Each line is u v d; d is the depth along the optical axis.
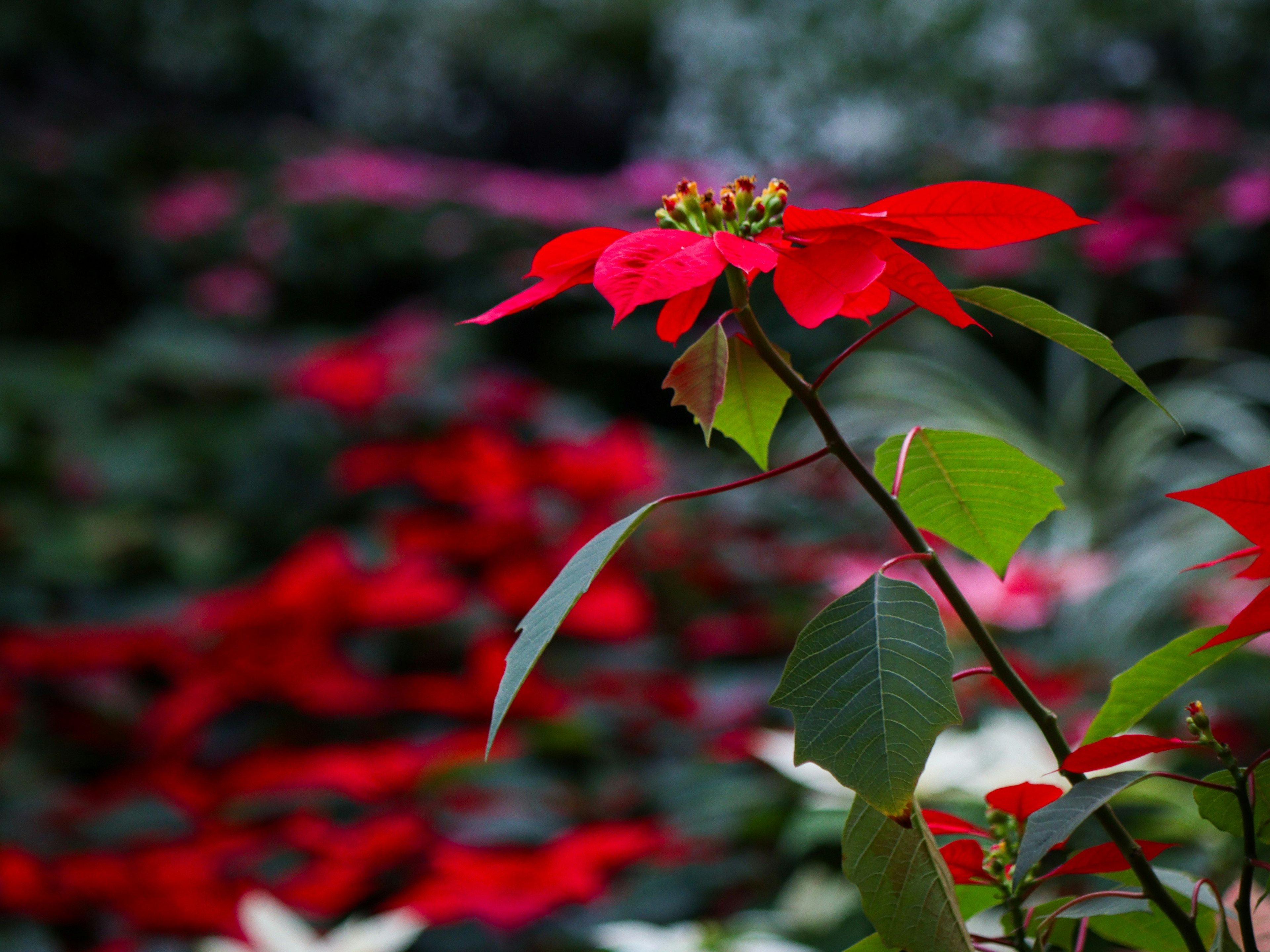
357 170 10.49
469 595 4.07
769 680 3.66
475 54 16.27
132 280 9.23
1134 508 5.70
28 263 8.91
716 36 15.87
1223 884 1.92
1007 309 1.47
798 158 14.97
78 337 9.03
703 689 3.62
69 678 3.76
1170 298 8.33
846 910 2.34
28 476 6.06
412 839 2.63
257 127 14.18
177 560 5.16
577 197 11.03
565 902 2.42
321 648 3.41
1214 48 14.11
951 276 8.52
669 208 1.50
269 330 8.88
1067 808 1.43
